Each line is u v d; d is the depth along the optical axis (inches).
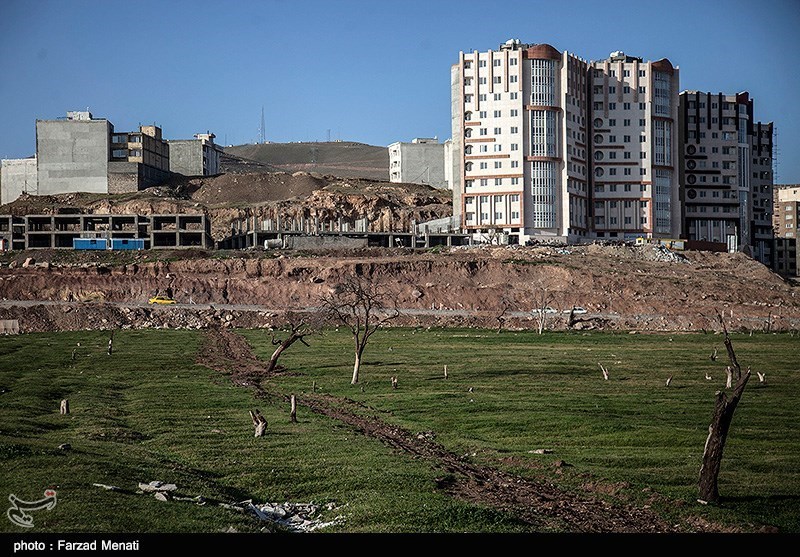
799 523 1755.7
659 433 2682.1
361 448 2384.4
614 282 7751.0
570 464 2252.7
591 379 4072.3
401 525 1624.0
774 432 2738.7
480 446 2522.1
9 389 3595.0
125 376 4192.9
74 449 2118.6
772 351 5364.2
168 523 1525.6
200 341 5807.1
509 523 1678.2
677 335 6368.1
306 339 6043.3
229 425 2792.8
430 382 3966.5
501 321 6968.5
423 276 7859.3
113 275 7657.5
